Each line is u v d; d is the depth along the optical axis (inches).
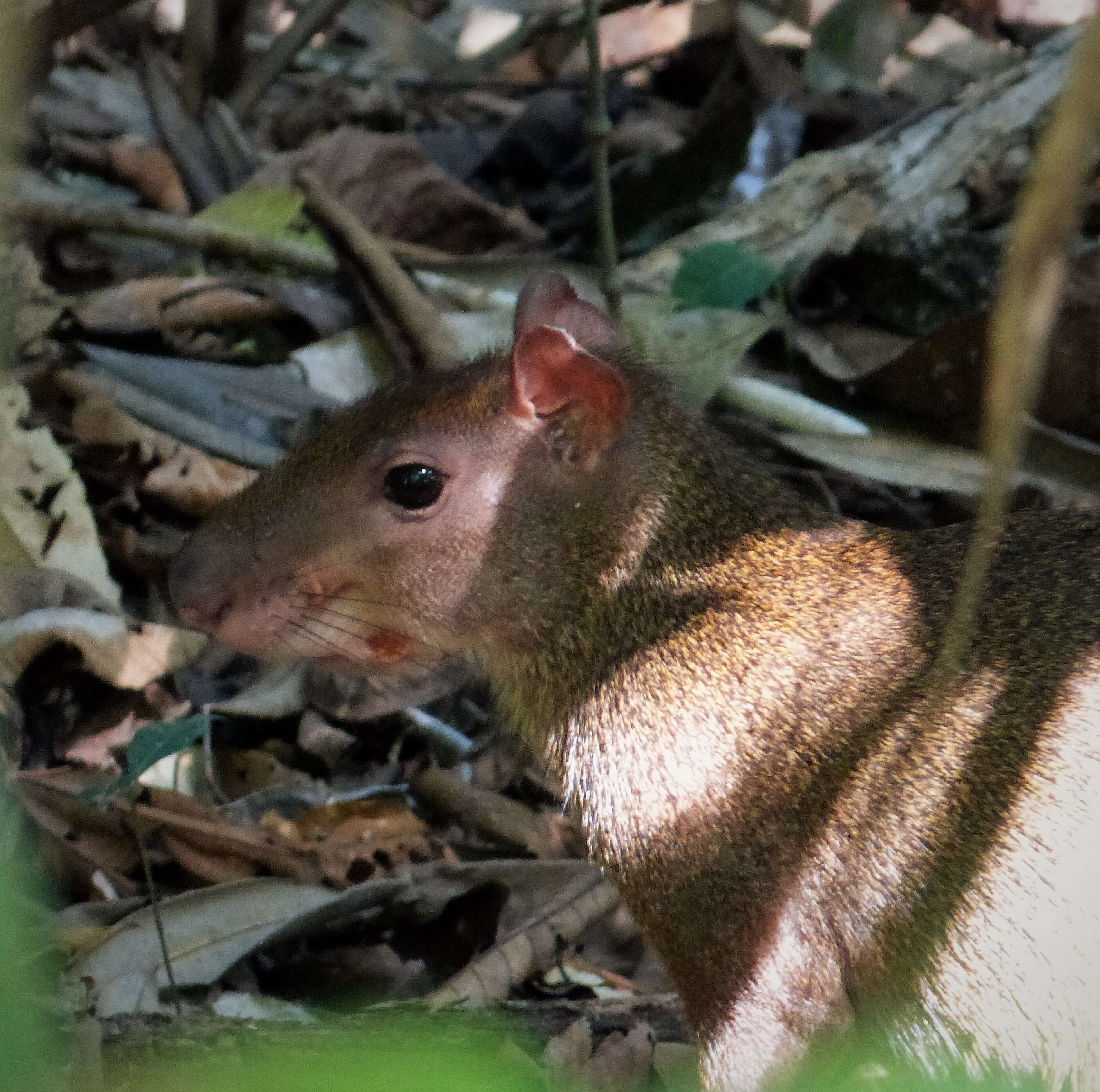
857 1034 230.8
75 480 333.4
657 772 238.1
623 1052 236.5
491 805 313.1
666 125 550.6
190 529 358.6
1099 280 351.9
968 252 420.5
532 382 239.5
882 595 237.5
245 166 480.7
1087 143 100.3
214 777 315.3
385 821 306.3
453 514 245.8
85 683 316.5
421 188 476.4
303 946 282.5
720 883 231.1
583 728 247.4
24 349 378.0
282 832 300.2
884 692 227.5
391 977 275.6
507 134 530.6
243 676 334.3
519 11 618.8
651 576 245.0
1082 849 208.2
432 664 269.1
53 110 517.7
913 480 366.9
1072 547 233.6
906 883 219.9
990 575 233.0
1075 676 217.0
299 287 415.5
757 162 492.7
